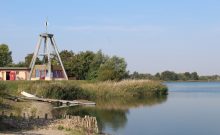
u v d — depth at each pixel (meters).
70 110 55.91
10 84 68.75
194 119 48.12
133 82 86.62
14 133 29.66
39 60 117.94
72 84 73.94
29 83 70.12
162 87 91.88
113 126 41.00
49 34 92.56
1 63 130.75
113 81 89.44
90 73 109.44
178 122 45.28
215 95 98.50
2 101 51.12
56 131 31.27
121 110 57.41
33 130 31.55
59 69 97.50
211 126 42.28
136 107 62.53
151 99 80.12
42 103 55.97
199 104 69.44
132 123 43.72
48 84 69.31
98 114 52.06
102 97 78.81
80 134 30.62
